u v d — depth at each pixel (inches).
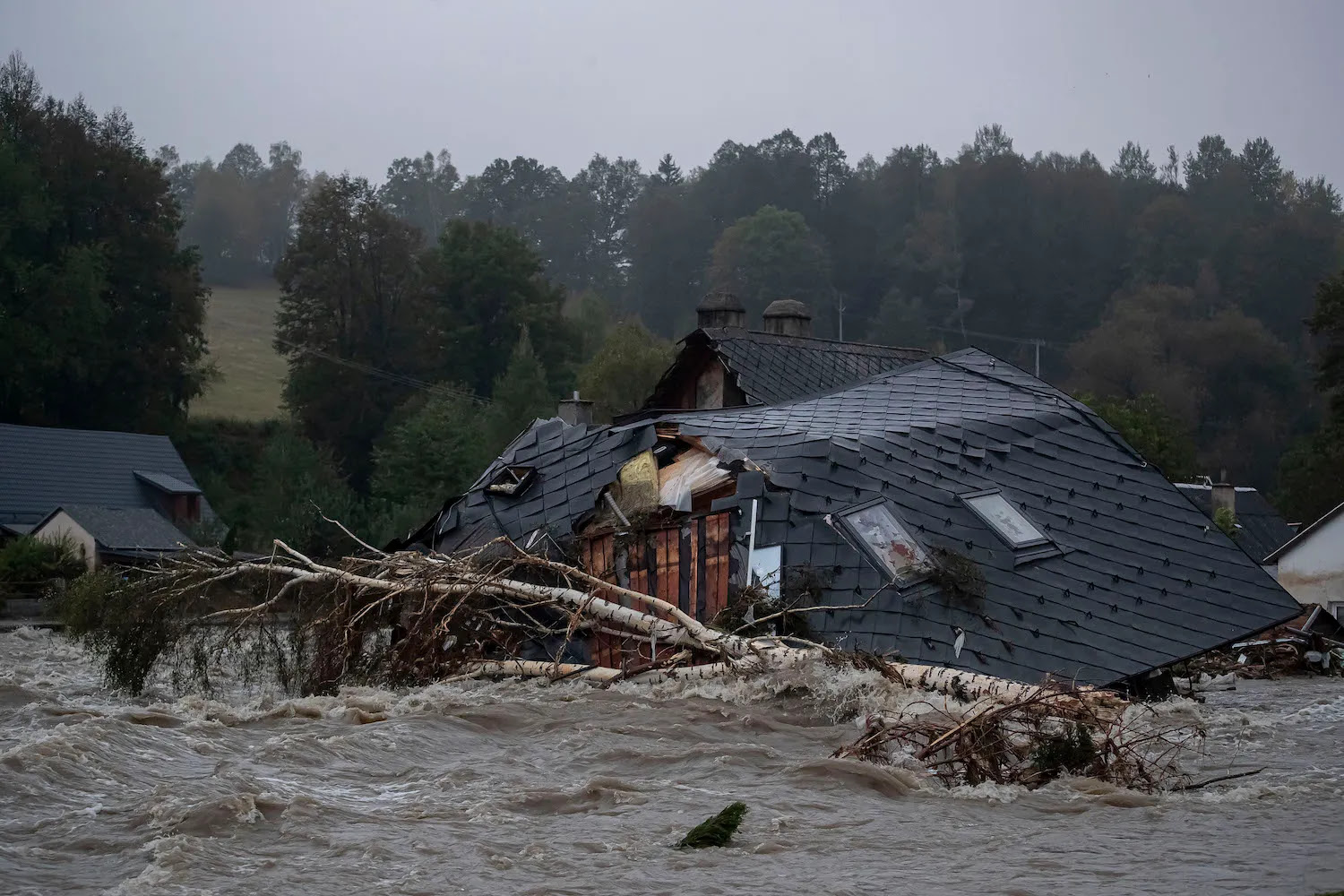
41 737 542.3
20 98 3213.6
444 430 2605.8
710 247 5753.0
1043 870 381.1
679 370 1499.8
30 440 2466.8
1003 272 5022.1
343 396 3422.7
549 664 773.3
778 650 686.5
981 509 827.4
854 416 932.0
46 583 1772.9
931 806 472.7
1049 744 520.7
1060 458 904.9
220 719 629.6
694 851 399.2
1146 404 2955.2
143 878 353.4
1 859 372.2
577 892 354.6
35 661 1011.3
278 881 358.6
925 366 1067.3
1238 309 4402.1
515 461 991.6
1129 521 866.1
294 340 3523.6
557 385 3575.3
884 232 5600.4
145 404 3107.8
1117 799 483.8
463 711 637.9
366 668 780.0
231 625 811.4
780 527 797.2
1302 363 4522.6
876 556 767.1
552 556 886.4
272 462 2591.0
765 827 429.7
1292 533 2512.3
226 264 7303.2
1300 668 1146.0
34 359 2827.3
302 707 661.9
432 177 7755.9
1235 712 751.7
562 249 6875.0
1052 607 774.5
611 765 533.0
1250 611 816.9
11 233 2957.7
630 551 863.7
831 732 607.2
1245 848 408.5
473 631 799.7
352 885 356.2
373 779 497.7
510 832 416.5
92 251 2965.1
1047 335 4931.1
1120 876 373.4
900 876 373.4
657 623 737.6
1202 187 5738.2
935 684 654.5
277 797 444.1
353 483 3388.3
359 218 3580.2
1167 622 792.9
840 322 4886.8
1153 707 741.9
